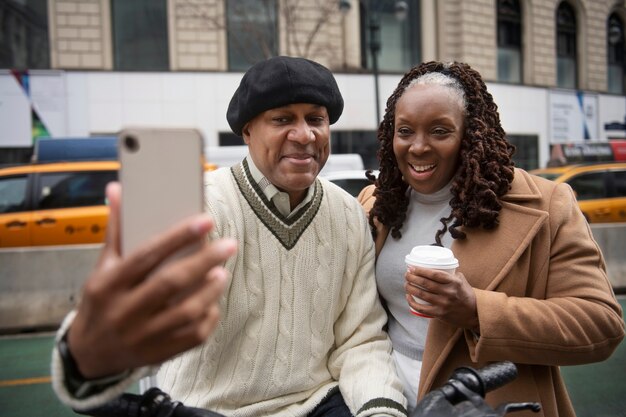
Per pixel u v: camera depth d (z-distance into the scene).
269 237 1.55
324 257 1.63
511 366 1.08
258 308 1.52
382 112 14.78
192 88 13.59
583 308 1.38
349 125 14.46
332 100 1.52
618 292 6.80
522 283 1.47
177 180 0.67
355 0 14.55
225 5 13.67
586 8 18.00
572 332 1.34
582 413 3.29
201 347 1.48
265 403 1.51
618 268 6.92
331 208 1.70
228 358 1.51
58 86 12.77
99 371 0.66
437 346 1.50
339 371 1.66
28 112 12.62
